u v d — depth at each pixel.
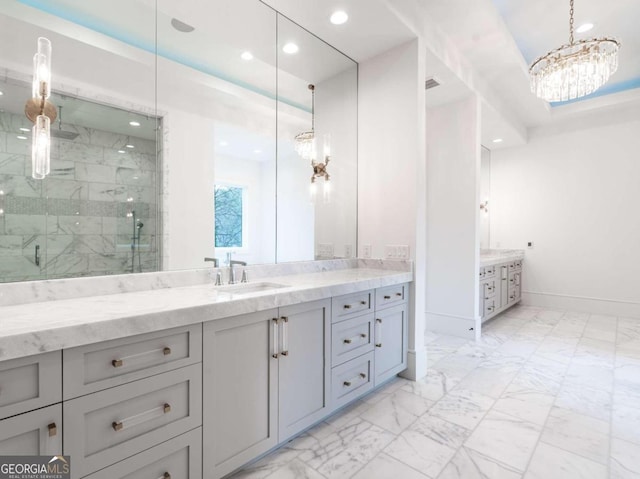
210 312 1.33
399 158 2.59
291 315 1.68
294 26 2.27
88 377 1.05
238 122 2.22
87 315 1.12
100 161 1.64
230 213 2.17
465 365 2.82
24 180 1.42
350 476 1.51
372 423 1.94
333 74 2.70
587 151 4.67
